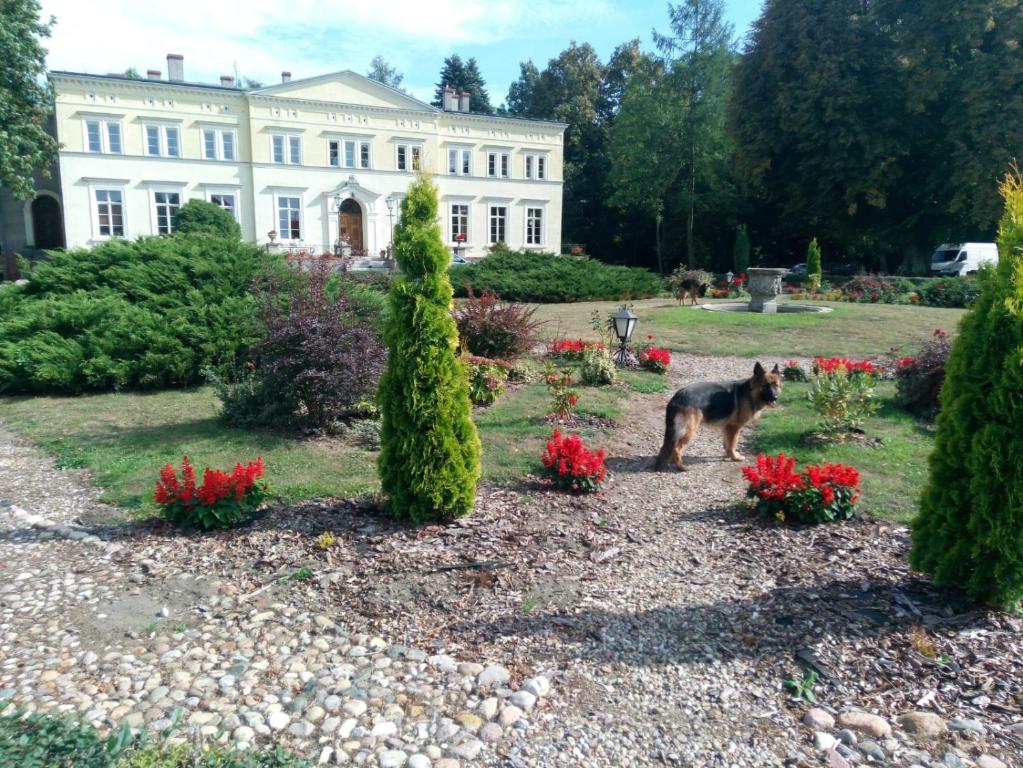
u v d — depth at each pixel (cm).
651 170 3909
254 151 3597
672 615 380
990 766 265
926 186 2823
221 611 389
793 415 857
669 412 681
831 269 3503
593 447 750
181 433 773
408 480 502
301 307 786
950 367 384
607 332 1374
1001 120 2483
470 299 1194
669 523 526
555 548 472
